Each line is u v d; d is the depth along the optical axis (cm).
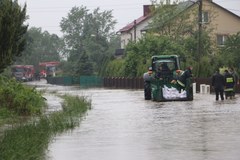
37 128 1997
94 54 13400
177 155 1449
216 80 3866
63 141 1775
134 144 1684
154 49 7381
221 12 9512
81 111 2953
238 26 9581
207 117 2508
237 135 1834
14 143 1548
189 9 8106
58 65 14900
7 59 2102
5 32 2094
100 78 9562
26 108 2744
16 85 3070
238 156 1411
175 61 4384
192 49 7619
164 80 3953
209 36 8288
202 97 4359
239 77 5091
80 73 10931
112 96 4759
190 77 3916
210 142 1680
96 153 1521
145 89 4119
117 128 2147
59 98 4278
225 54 6406
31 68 12912
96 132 2020
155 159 1398
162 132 1980
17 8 2194
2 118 2528
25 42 2352
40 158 1447
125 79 7662
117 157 1447
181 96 3894
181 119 2447
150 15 8631
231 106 3197
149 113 2822
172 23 8056
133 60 7512
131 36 10869
